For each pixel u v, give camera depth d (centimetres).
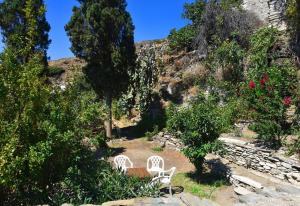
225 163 1331
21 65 670
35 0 970
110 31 2003
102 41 2000
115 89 2053
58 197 777
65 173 741
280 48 1666
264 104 1276
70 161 746
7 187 634
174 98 2133
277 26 1773
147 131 2008
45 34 1719
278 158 1141
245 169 1259
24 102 637
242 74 1795
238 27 1939
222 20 1978
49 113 705
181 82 2128
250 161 1255
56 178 722
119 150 1778
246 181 1099
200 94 1805
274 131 1237
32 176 651
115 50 1992
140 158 1661
